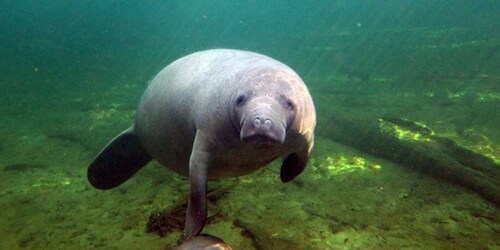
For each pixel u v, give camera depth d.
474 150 7.44
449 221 4.98
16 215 5.45
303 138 3.66
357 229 4.72
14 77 20.27
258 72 3.48
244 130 3.01
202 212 3.49
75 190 6.21
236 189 5.79
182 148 4.38
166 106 4.38
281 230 4.62
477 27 25.09
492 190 5.68
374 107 10.75
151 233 4.71
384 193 5.81
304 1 98.12
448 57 17.70
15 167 7.44
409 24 33.00
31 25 56.97
